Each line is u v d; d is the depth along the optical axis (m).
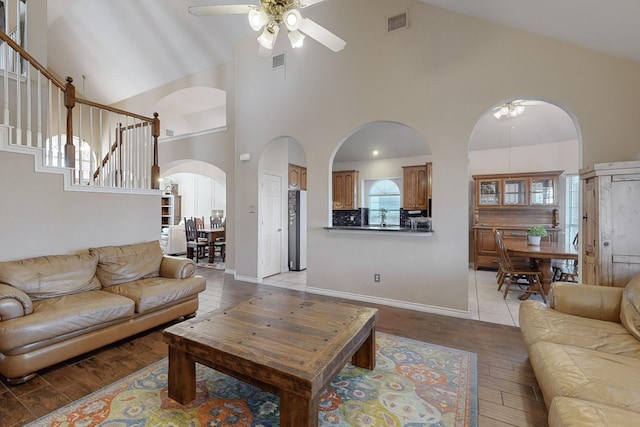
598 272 2.49
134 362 2.41
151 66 6.36
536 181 5.80
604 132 2.85
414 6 3.60
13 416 1.77
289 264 6.07
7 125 2.75
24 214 2.86
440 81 3.48
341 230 4.09
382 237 3.86
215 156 5.86
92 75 7.15
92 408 1.84
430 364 2.37
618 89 2.80
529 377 2.19
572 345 1.85
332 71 4.15
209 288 4.64
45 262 2.74
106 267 3.13
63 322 2.24
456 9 3.29
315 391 1.42
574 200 5.69
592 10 2.34
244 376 1.66
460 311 3.42
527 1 2.59
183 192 10.35
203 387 2.08
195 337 1.86
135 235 3.80
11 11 3.90
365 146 7.34
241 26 4.82
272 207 5.58
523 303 2.52
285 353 1.66
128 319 2.72
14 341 2.01
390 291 3.82
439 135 3.50
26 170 2.87
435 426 1.70
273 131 4.74
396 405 1.88
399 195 7.79
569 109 2.97
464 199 3.40
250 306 2.46
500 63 3.21
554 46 3.00
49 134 3.14
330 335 1.90
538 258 4.30
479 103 3.30
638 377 1.46
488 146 6.36
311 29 2.44
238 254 5.25
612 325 2.08
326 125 4.21
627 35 2.46
